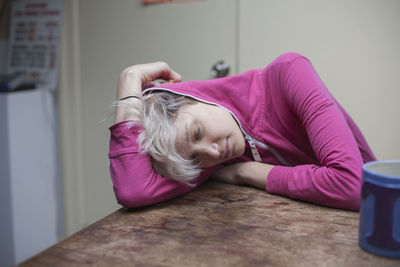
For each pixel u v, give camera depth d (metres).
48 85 2.25
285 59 0.99
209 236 0.69
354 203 0.79
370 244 0.61
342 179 0.80
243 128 1.01
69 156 2.31
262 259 0.60
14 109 2.02
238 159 1.07
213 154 0.90
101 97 2.22
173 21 2.02
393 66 1.74
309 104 0.91
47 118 2.24
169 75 1.13
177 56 2.05
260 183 0.96
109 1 2.11
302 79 0.94
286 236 0.68
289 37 1.86
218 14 1.95
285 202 0.86
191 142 0.89
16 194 2.05
